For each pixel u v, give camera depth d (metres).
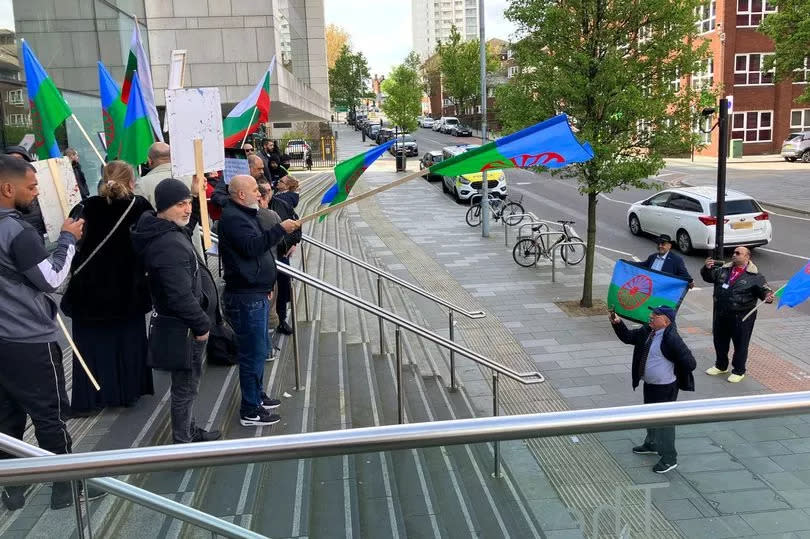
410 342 9.23
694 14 11.31
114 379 4.63
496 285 14.02
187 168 4.95
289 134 48.19
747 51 39.38
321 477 2.49
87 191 8.27
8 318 3.30
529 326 11.26
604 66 10.95
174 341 4.06
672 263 9.39
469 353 6.35
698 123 11.42
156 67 18.41
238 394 5.66
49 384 3.44
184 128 4.91
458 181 26.77
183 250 4.00
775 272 14.49
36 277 3.27
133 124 5.64
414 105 47.59
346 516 2.46
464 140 61.47
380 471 2.52
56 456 2.24
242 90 18.95
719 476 2.75
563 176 12.05
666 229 17.23
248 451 2.32
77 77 12.57
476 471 2.59
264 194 6.82
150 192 5.44
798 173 31.39
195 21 18.45
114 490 2.35
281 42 21.66
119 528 2.36
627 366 9.36
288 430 5.14
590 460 2.68
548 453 2.65
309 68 38.69
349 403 6.00
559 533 2.69
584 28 11.30
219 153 5.04
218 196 6.46
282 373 6.38
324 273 12.70
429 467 2.55
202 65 18.67
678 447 2.74
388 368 7.64
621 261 6.94
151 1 18.17
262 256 4.92
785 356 9.66
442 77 84.88
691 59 11.07
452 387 8.09
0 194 3.28
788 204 22.80
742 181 29.38
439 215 23.89
